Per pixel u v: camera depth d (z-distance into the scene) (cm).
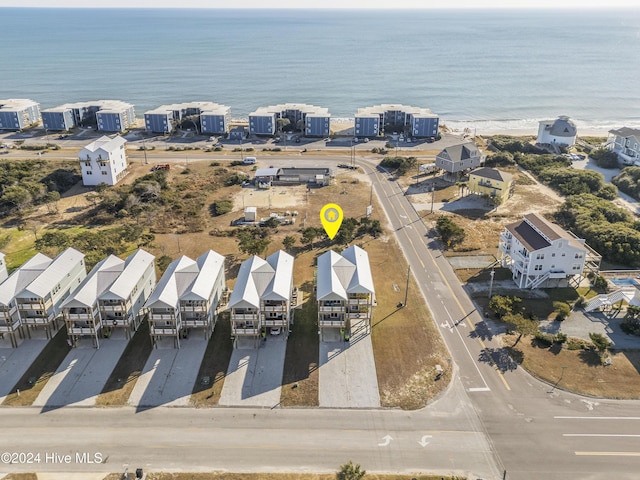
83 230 10269
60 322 7100
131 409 5591
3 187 11956
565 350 6550
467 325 7100
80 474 4784
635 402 5706
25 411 5553
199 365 6288
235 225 10488
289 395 5803
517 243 8156
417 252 9306
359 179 13388
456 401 5719
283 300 6512
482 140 17575
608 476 4778
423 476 4775
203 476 4766
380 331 6956
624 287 7819
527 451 5066
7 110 18138
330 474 4797
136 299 6944
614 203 11881
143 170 13988
